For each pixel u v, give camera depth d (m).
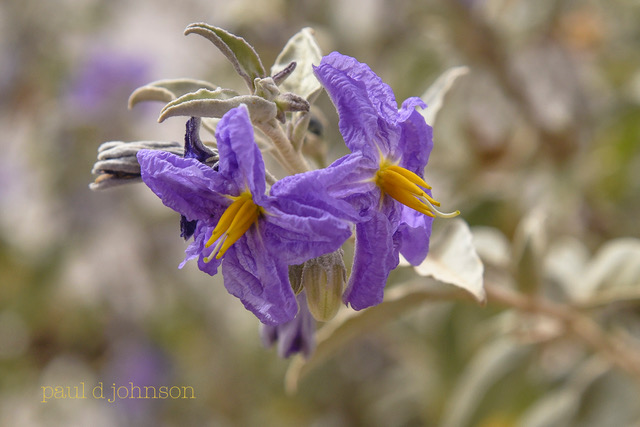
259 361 0.50
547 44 0.43
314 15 0.42
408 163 0.22
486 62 0.38
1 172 0.58
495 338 0.35
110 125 0.56
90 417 0.58
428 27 0.40
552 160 0.39
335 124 0.38
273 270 0.21
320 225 0.20
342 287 0.22
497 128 0.42
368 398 0.50
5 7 0.59
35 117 0.57
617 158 0.40
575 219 0.40
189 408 0.55
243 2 0.41
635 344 0.32
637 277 0.28
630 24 0.43
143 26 0.59
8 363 0.58
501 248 0.29
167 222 0.54
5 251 0.57
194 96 0.21
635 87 0.38
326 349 0.25
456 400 0.34
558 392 0.35
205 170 0.21
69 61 0.58
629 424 0.33
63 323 0.58
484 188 0.40
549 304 0.28
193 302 0.54
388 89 0.21
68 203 0.55
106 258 0.57
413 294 0.25
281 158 0.23
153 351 0.56
